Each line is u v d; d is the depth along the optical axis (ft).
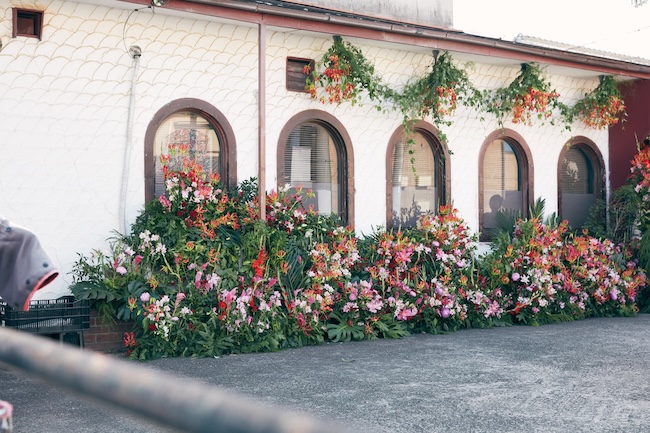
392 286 36.35
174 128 34.63
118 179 32.53
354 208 39.83
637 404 22.40
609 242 44.91
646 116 48.93
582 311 42.39
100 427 19.61
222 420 1.87
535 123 47.24
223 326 30.45
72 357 2.20
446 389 24.11
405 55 41.47
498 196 46.03
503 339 34.60
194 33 34.55
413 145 42.57
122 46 32.60
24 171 30.53
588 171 50.47
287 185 35.76
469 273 39.11
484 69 44.80
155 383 2.00
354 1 41.86
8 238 11.55
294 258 33.94
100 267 31.30
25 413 21.03
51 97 31.01
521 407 21.91
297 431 1.84
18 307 11.44
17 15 30.42
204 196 32.53
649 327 39.01
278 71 37.22
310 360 29.04
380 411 21.22
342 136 39.40
